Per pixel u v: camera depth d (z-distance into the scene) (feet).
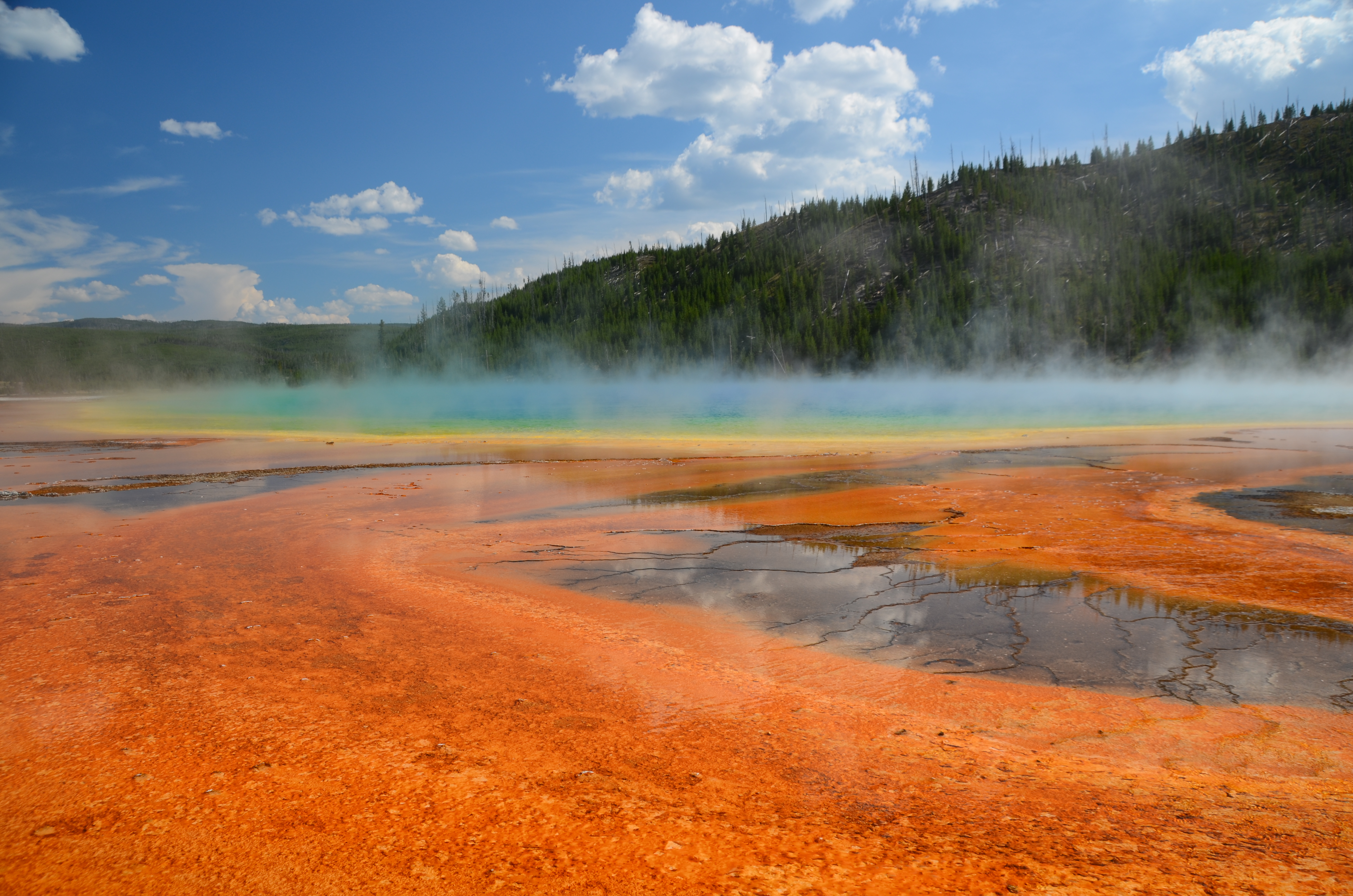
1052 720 13.97
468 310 478.59
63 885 8.06
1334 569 24.67
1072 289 335.06
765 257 474.08
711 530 33.37
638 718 13.94
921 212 489.26
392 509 39.32
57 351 538.06
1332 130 453.17
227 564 27.27
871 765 11.87
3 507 40.04
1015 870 8.25
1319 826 9.48
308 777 11.08
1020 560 26.91
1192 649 17.87
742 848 8.97
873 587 24.00
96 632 19.06
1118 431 81.82
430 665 16.90
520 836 9.29
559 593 23.59
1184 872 8.08
